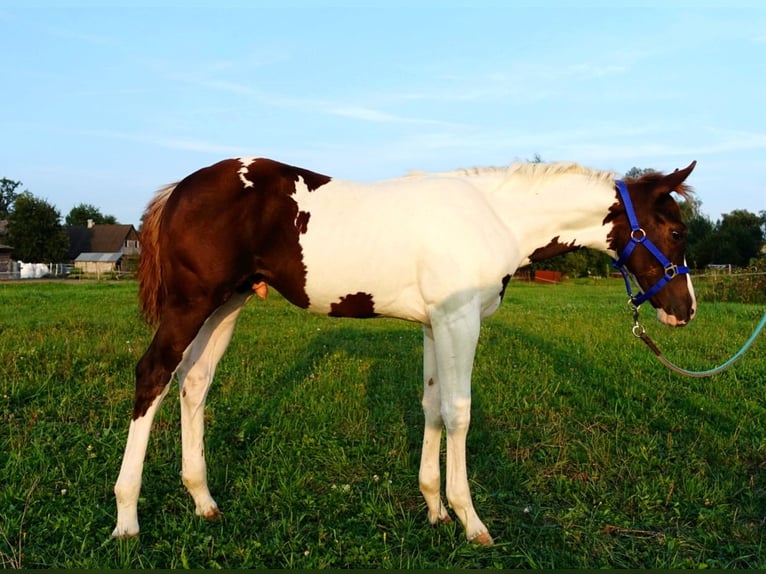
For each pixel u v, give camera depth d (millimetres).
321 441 4672
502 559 3188
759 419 5328
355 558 3107
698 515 3684
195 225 3352
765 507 3814
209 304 3434
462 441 3414
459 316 3373
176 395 5820
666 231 3824
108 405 5410
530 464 4375
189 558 3098
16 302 14914
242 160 3555
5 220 58531
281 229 3463
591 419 5367
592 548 3309
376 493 3873
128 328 9547
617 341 9047
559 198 3785
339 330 10375
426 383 3689
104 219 85438
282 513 3537
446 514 3686
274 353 7852
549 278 33594
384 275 3451
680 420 5309
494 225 3594
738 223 39656
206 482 3684
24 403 5383
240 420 5184
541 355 7945
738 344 8914
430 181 3646
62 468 3934
